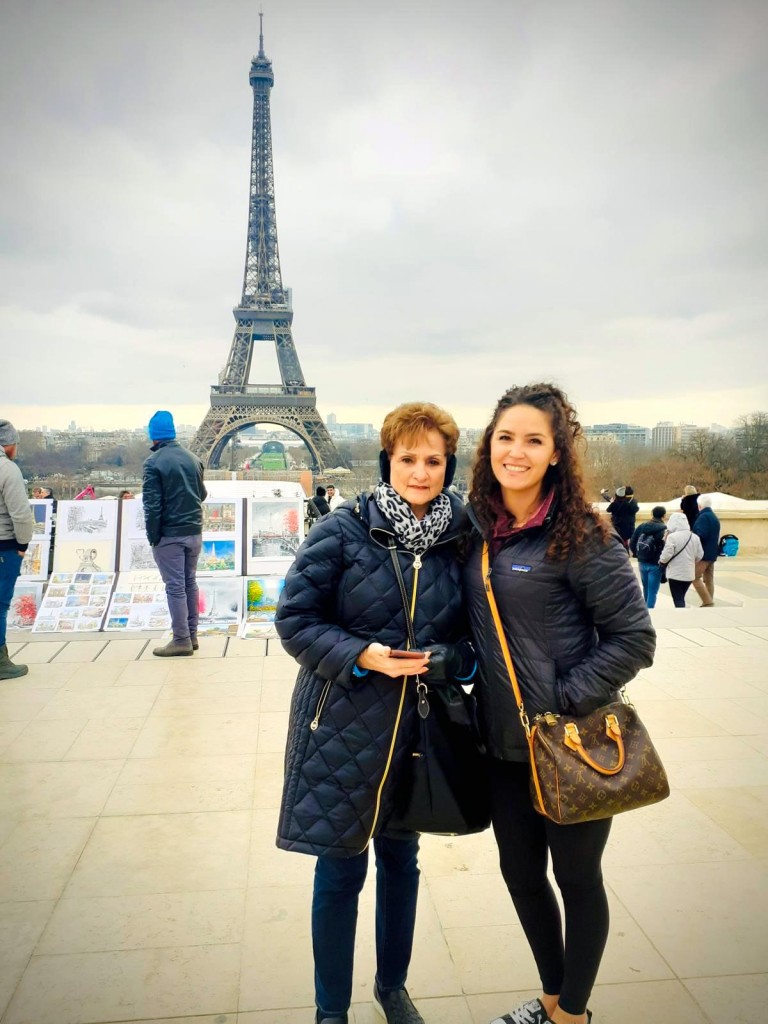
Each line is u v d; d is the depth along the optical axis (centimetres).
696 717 484
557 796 191
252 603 750
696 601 1068
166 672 582
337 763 210
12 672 568
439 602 212
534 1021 218
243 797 378
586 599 198
